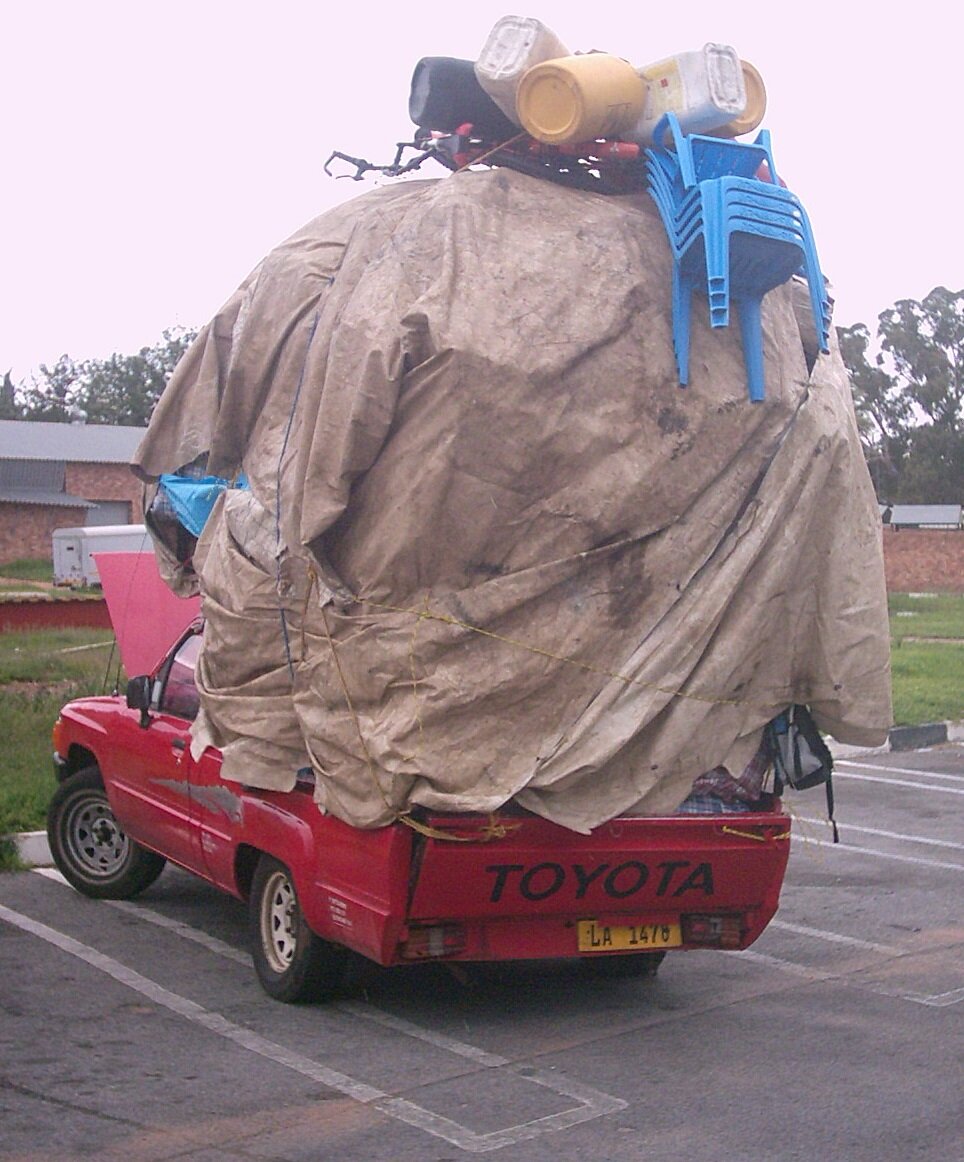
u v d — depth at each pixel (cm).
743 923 616
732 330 555
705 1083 543
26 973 675
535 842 553
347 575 548
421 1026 608
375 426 527
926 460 7231
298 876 602
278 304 602
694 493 544
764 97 580
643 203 576
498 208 548
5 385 9288
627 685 541
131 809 770
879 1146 482
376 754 538
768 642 571
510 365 516
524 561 533
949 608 3688
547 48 566
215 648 617
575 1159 467
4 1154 463
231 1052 568
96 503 5294
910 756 1470
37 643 2016
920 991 680
